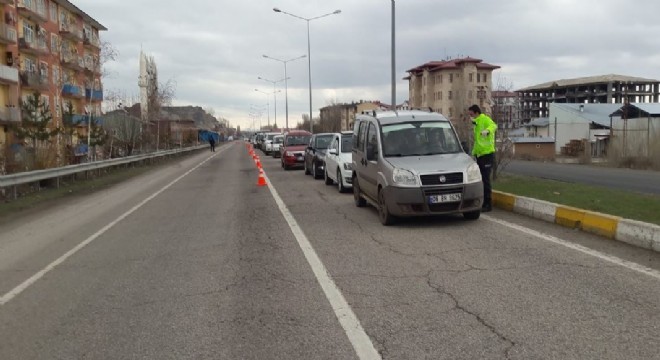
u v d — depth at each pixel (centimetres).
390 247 777
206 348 434
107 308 545
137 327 488
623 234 760
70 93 4978
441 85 8181
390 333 450
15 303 571
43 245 895
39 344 455
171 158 4381
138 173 2723
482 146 1046
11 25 4153
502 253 714
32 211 1359
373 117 1125
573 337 428
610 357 391
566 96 10262
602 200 1046
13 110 3872
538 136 5894
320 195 1488
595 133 5072
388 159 984
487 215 1023
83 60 5134
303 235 893
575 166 2814
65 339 464
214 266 703
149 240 901
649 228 715
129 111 6178
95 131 3341
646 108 5091
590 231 831
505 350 409
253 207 1269
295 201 1362
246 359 411
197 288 604
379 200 995
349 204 1277
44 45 4700
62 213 1295
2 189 1574
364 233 892
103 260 763
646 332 433
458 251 735
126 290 607
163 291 598
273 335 457
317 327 471
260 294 573
